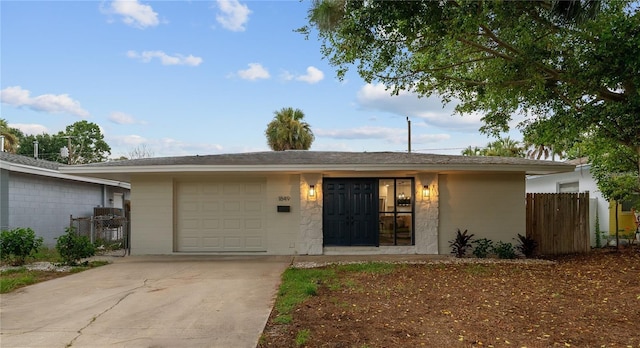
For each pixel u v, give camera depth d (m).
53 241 13.37
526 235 10.51
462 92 9.15
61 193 13.93
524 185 10.35
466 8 6.11
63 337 4.20
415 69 8.10
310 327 4.38
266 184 10.56
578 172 13.52
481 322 4.56
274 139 29.62
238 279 7.11
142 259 9.62
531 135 8.92
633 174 10.23
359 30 6.71
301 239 10.32
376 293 5.96
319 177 10.34
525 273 7.55
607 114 7.12
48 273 7.80
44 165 13.51
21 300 5.76
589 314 4.86
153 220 10.48
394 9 6.30
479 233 10.31
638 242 11.69
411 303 5.39
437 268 8.12
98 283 6.86
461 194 10.39
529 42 6.56
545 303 5.39
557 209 10.66
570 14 6.43
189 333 4.28
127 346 3.92
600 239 12.00
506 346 3.81
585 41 6.80
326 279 7.01
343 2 6.81
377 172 10.17
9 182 11.42
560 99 7.57
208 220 10.68
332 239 10.40
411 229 10.43
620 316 4.77
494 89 7.43
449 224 10.37
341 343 3.88
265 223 10.62
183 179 10.72
